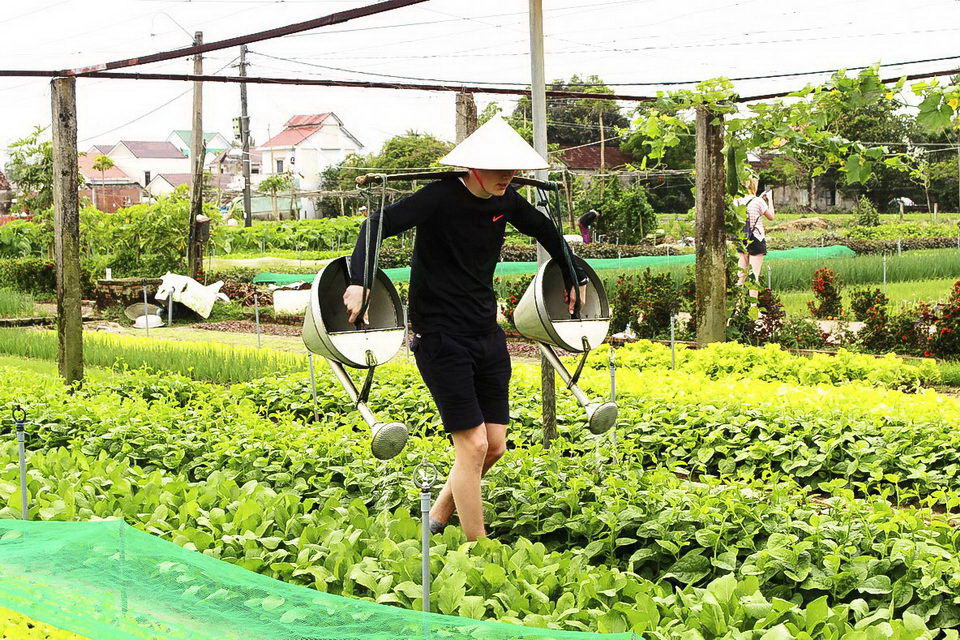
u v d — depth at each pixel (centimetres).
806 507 557
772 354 1197
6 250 3603
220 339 1897
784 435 781
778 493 555
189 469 726
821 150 1241
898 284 2303
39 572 368
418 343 531
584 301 581
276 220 5697
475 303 525
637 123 1323
